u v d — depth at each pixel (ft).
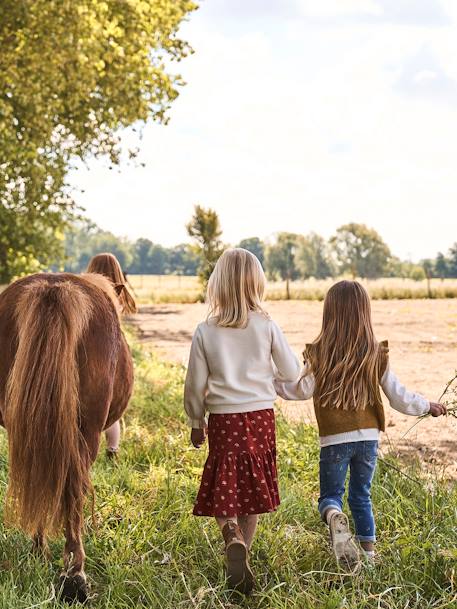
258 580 11.56
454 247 347.77
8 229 59.57
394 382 12.61
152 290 130.11
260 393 12.09
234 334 12.12
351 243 316.81
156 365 36.27
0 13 43.11
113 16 49.08
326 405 12.48
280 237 333.01
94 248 413.39
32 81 46.19
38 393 10.34
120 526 13.29
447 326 57.93
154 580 11.43
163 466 17.56
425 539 12.40
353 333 12.46
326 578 11.65
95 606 10.77
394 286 113.29
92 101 56.34
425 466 17.88
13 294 11.54
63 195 59.93
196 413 12.46
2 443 18.70
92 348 11.23
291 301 106.83
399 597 10.78
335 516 11.64
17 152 49.73
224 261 12.30
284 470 17.25
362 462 12.47
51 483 10.32
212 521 13.87
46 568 11.34
